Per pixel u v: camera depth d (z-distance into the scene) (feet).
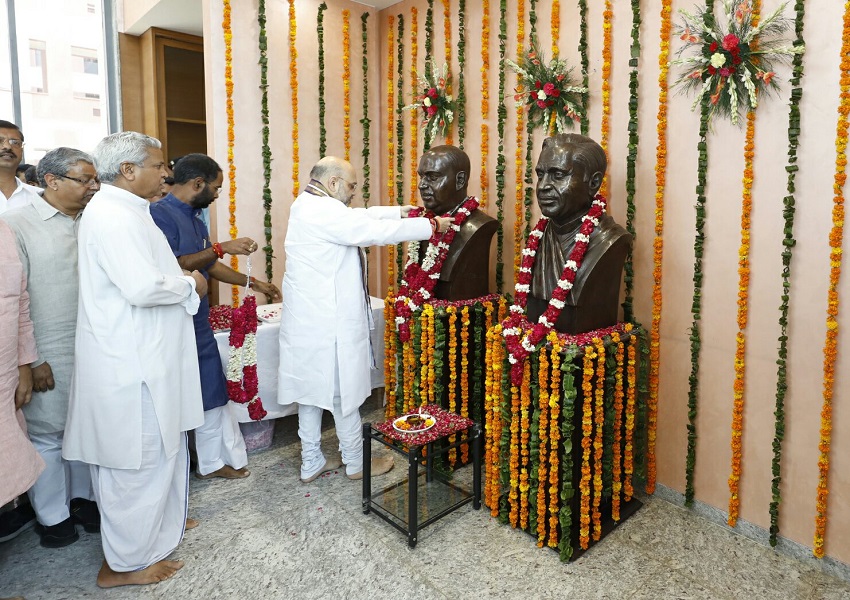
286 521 7.77
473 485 8.25
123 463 6.13
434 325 8.78
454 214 9.04
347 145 12.19
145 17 12.46
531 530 7.34
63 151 6.92
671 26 7.47
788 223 6.60
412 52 11.39
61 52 13.12
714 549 7.17
